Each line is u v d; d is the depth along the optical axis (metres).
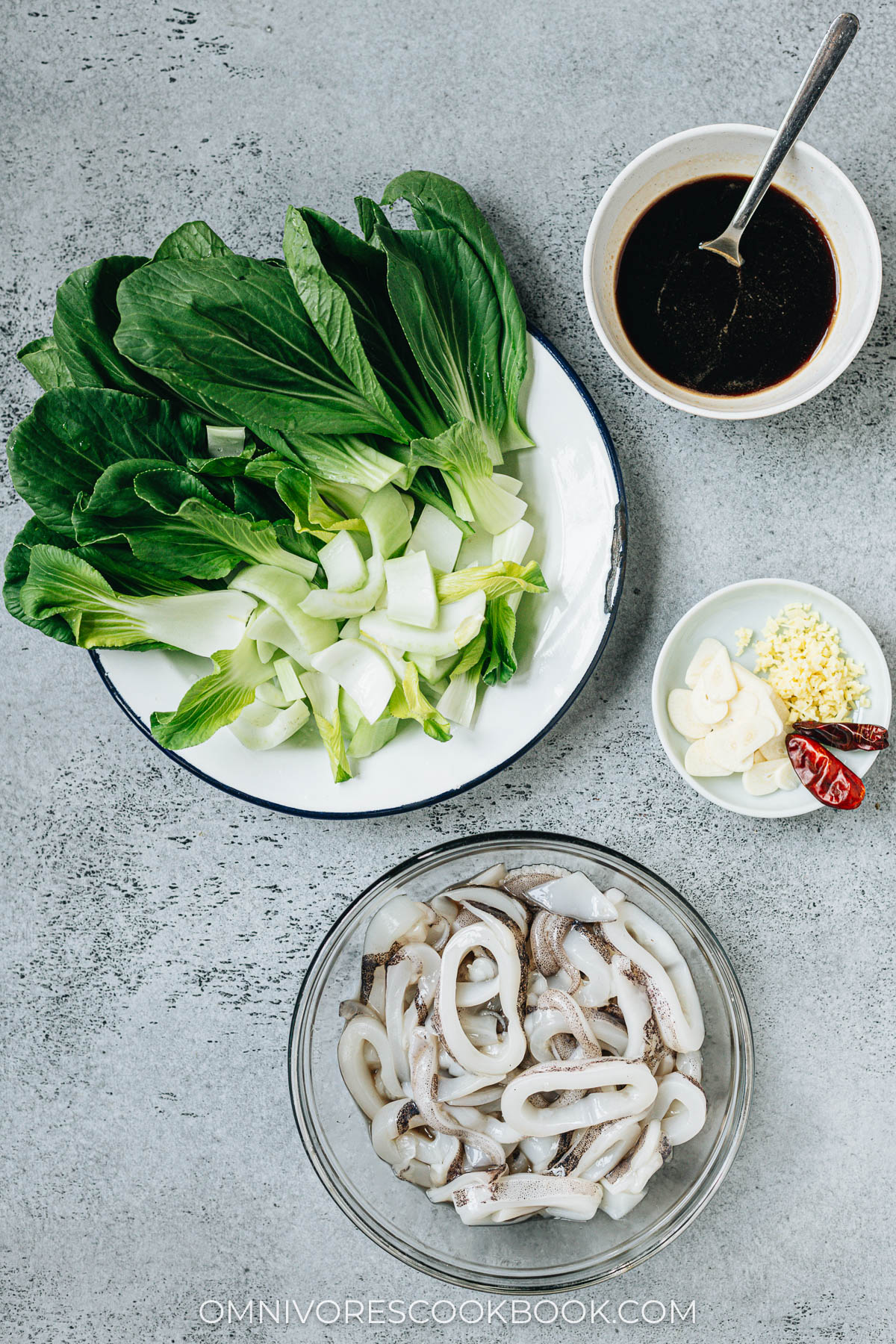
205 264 0.72
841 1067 0.82
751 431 0.80
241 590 0.77
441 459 0.74
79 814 0.84
